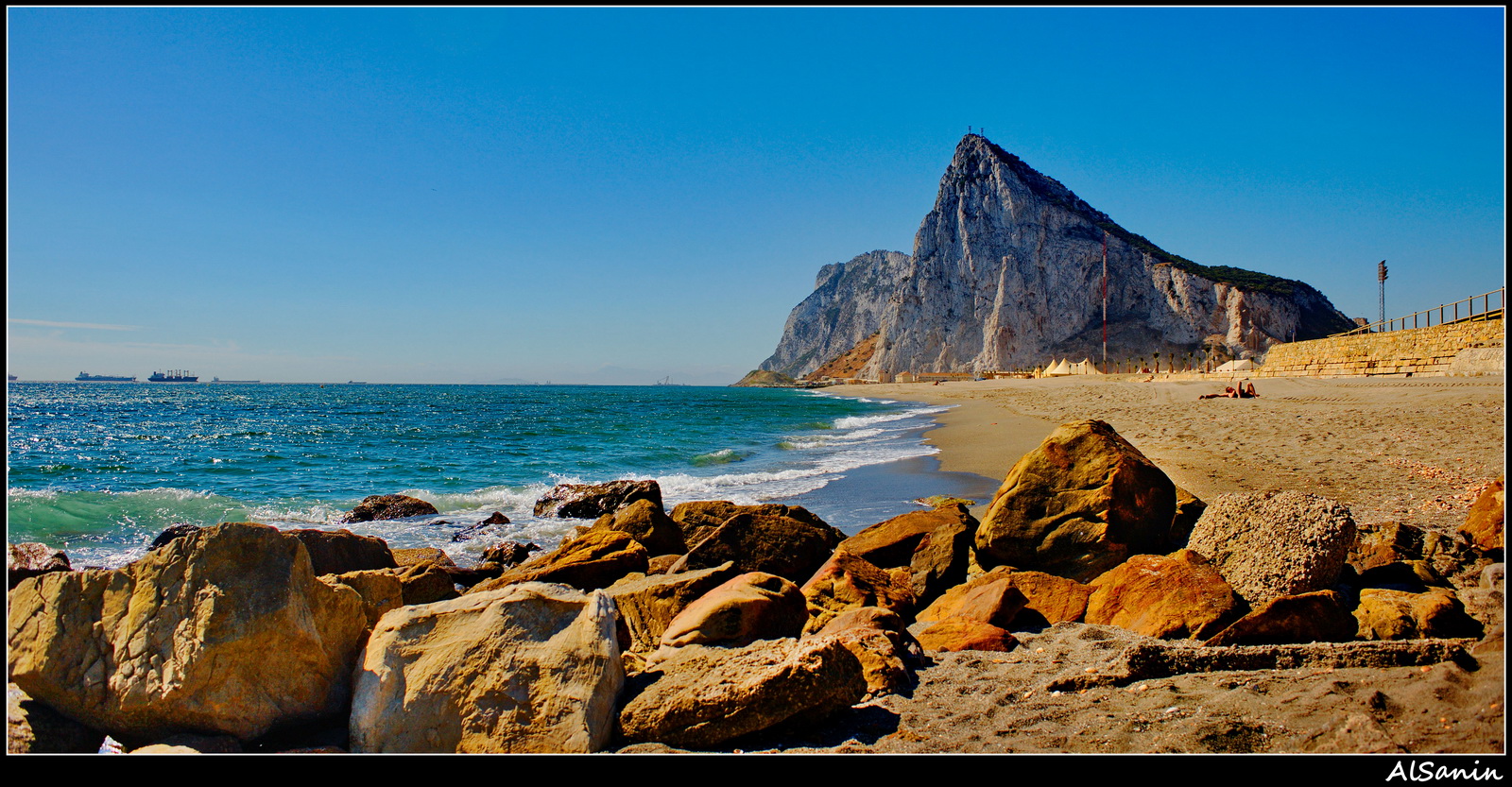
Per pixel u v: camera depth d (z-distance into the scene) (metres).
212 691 2.97
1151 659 3.64
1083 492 6.00
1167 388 40.53
